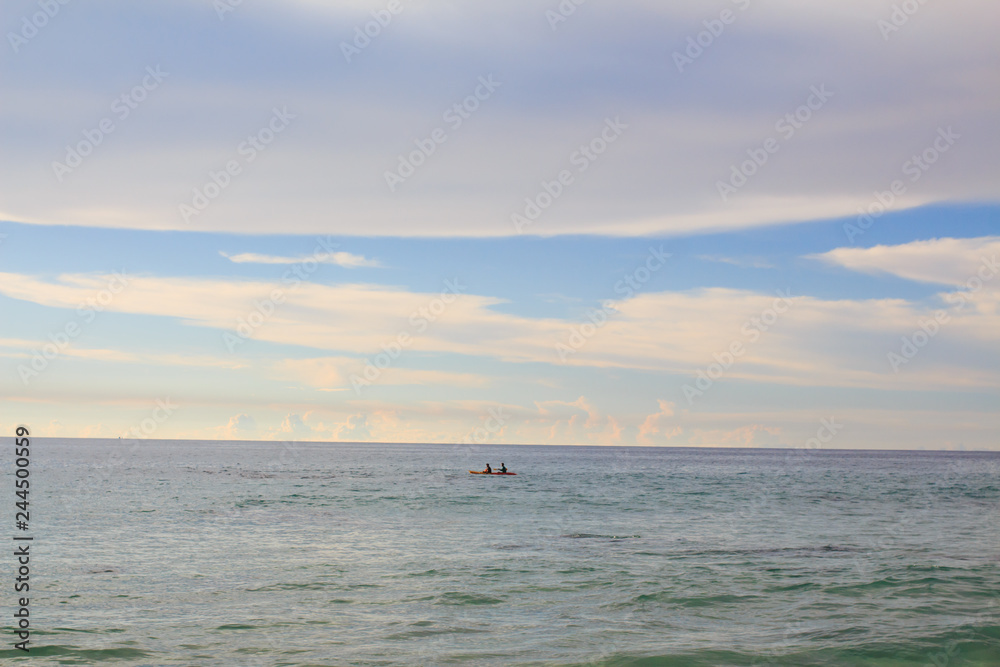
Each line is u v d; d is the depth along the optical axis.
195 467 92.31
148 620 16.39
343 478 71.00
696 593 19.50
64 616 16.58
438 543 28.03
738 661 13.82
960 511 42.47
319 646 14.63
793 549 27.06
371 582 20.66
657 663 13.68
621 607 17.98
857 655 14.22
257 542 27.81
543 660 13.84
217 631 15.59
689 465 127.12
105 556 24.33
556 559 24.55
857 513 40.97
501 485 62.72
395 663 13.62
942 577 21.61
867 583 20.77
